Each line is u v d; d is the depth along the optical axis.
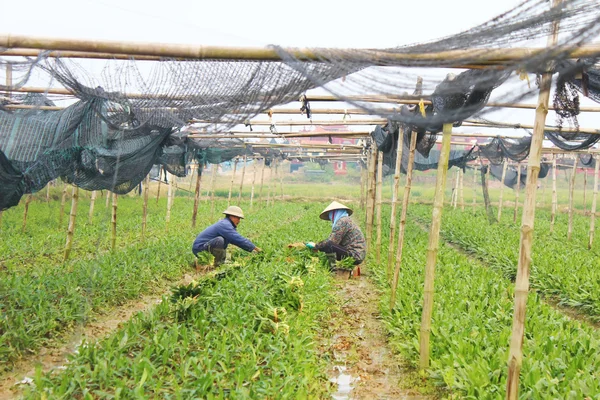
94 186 10.01
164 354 5.84
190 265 12.15
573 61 4.54
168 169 14.42
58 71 6.06
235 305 7.41
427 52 4.30
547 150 17.09
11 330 6.45
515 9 4.00
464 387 5.45
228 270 9.96
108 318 8.23
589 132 8.73
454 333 6.73
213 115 6.40
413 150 8.30
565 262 12.62
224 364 5.81
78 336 6.06
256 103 5.70
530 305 8.11
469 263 12.44
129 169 10.39
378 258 12.14
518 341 4.51
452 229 19.89
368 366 6.79
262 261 11.30
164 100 6.24
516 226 22.72
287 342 6.52
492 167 26.78
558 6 3.87
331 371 6.66
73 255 12.66
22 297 7.47
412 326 7.33
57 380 5.27
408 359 6.77
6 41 4.52
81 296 7.89
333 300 9.68
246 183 59.09
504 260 13.36
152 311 7.21
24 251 12.42
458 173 32.69
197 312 7.38
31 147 7.62
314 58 4.52
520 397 5.11
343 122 10.26
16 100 7.95
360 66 4.50
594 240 19.34
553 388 5.12
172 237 15.26
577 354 6.04
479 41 4.16
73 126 7.47
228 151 17.66
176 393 4.95
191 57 4.62
